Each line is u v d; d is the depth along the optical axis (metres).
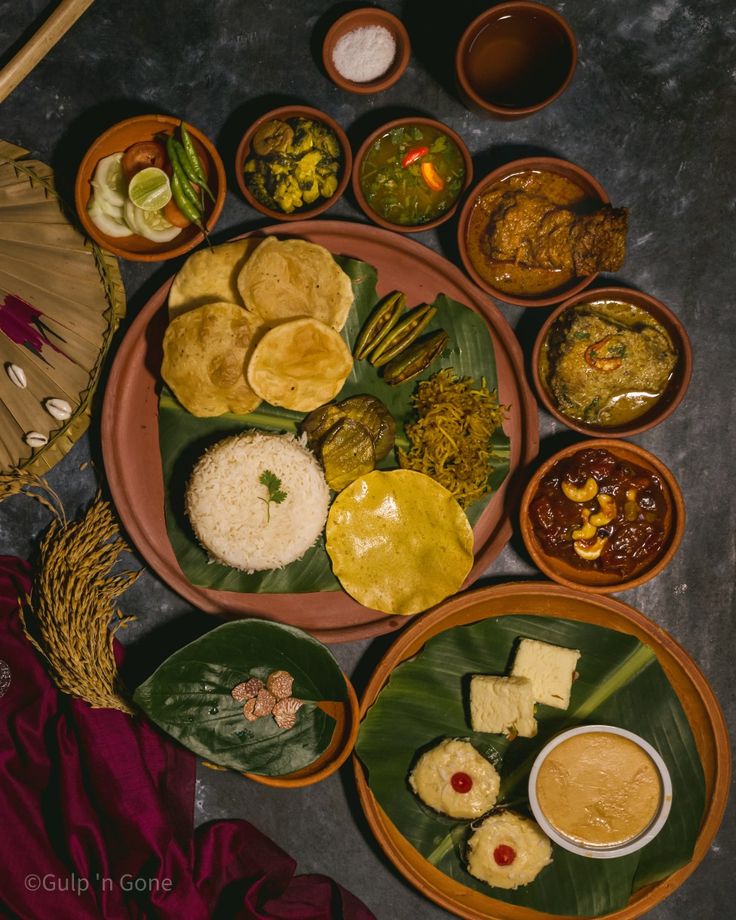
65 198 1.03
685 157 1.08
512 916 1.02
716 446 1.08
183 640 1.07
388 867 1.08
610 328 1.00
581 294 1.00
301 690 1.00
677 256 1.08
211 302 0.99
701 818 1.02
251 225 1.05
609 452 1.01
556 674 1.01
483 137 1.07
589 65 1.07
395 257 1.02
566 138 1.07
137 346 1.01
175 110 1.05
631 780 0.99
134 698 0.97
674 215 1.08
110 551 1.05
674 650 1.03
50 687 1.04
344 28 1.01
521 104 1.03
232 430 1.02
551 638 1.03
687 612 1.09
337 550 1.02
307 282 0.98
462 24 1.05
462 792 1.00
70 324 1.04
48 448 1.05
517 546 1.07
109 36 1.05
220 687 0.99
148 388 1.02
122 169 0.99
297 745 1.00
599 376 1.00
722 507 1.09
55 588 1.01
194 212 0.97
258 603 1.04
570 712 1.02
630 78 1.07
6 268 1.04
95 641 1.02
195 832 1.07
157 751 1.04
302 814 1.08
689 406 1.08
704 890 1.09
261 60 1.05
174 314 0.99
